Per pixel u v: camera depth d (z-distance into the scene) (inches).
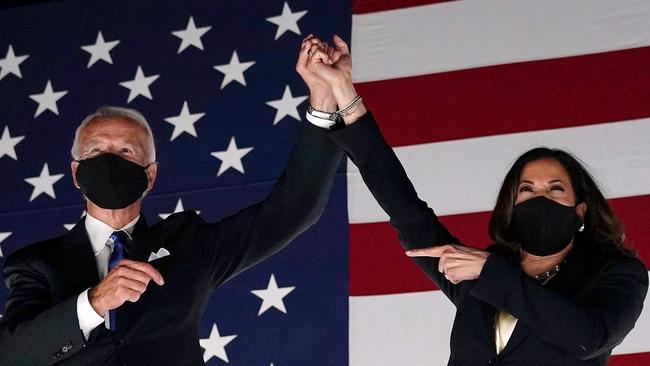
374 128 207.6
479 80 285.0
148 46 312.0
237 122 297.4
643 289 199.0
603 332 188.4
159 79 307.3
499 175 275.1
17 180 304.3
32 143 308.2
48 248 209.8
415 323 265.9
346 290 272.1
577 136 274.2
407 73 289.7
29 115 311.6
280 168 290.2
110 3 319.0
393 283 270.5
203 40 308.7
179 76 306.0
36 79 315.6
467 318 199.8
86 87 311.6
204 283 208.2
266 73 300.8
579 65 280.7
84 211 297.6
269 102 297.4
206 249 211.0
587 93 277.6
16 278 206.1
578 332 187.2
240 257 211.3
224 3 311.1
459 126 281.6
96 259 209.2
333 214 279.0
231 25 308.3
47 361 193.9
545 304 187.5
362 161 208.8
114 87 309.6
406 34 294.0
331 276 274.1
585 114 275.9
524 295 187.8
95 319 190.5
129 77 309.7
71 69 314.5
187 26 311.4
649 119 272.4
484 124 280.5
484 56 287.1
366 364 264.7
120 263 189.2
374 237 275.4
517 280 188.4
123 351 199.6
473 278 190.9
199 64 306.0
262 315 274.4
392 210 209.6
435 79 287.6
